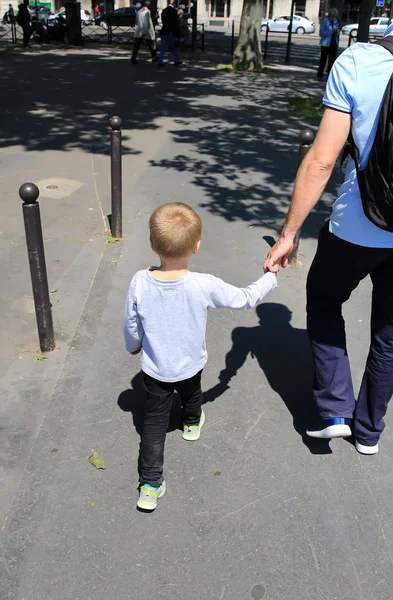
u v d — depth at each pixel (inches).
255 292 99.6
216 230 221.8
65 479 104.6
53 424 118.0
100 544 92.3
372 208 88.7
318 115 433.4
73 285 175.5
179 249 89.4
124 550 91.4
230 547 92.5
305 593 85.7
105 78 592.1
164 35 693.9
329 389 106.6
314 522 97.7
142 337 98.4
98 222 224.8
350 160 96.0
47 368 135.7
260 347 148.2
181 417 117.8
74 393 127.5
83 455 110.3
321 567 89.8
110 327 153.7
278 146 349.4
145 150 328.5
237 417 122.3
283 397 129.3
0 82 542.9
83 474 105.8
